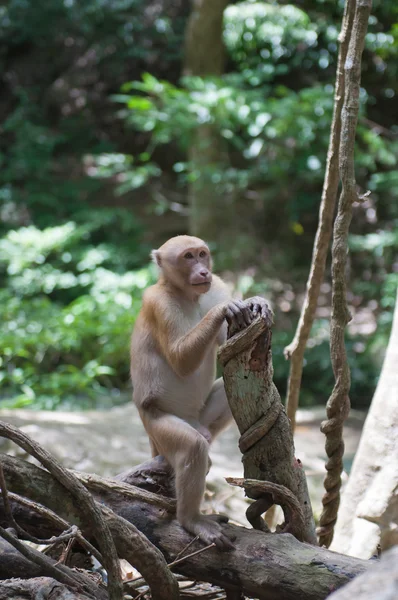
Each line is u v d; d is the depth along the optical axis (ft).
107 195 62.23
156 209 52.95
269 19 45.29
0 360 39.06
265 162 46.16
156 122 43.70
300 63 48.42
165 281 14.39
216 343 14.03
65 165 65.31
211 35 46.16
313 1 45.80
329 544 13.56
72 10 67.05
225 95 41.27
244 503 19.58
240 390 11.25
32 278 46.01
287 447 11.48
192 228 47.67
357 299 45.96
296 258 49.90
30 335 40.16
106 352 40.14
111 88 68.59
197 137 45.19
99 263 49.42
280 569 10.41
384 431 15.01
